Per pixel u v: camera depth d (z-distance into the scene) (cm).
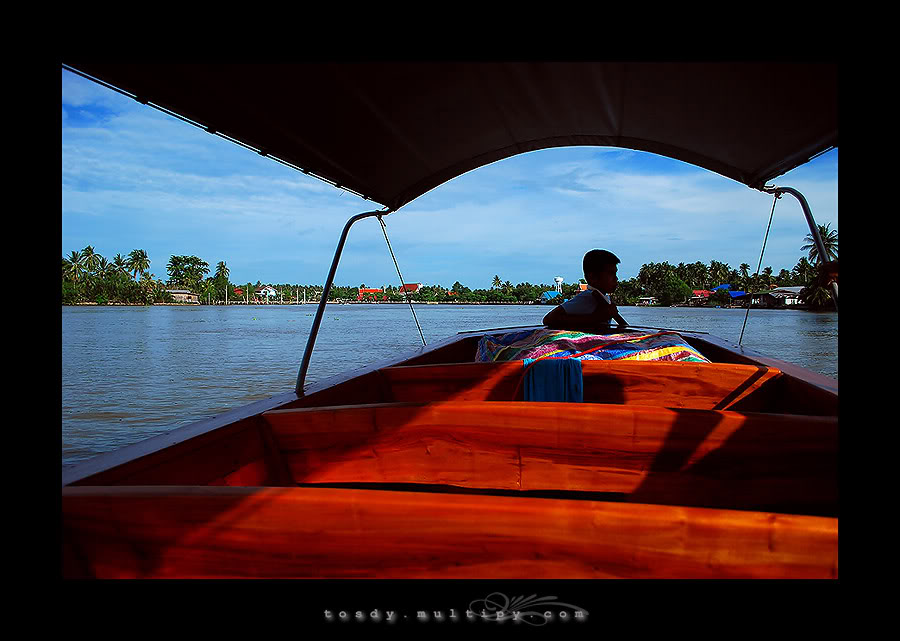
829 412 184
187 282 19912
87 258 16075
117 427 926
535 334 324
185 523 92
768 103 234
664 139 323
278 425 167
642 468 154
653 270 12231
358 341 3006
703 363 246
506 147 351
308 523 90
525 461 160
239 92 203
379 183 350
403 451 165
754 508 146
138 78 176
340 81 210
